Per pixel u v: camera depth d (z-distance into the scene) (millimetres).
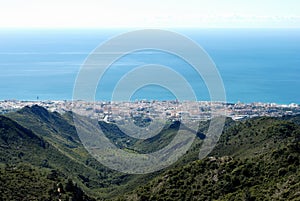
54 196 62250
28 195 59906
